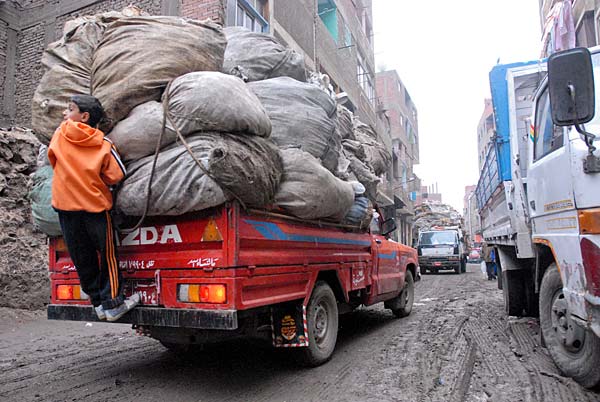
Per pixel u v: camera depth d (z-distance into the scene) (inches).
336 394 151.5
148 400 146.9
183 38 145.2
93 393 153.5
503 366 179.2
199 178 128.9
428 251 864.3
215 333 157.6
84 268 142.9
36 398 149.2
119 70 137.9
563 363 159.0
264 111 146.7
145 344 225.1
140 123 134.6
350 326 273.6
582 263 133.6
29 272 300.4
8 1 447.2
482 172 391.5
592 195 132.0
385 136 1061.1
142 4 400.8
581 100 124.5
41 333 250.1
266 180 142.4
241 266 138.5
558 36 427.8
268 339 177.9
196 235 142.3
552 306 166.9
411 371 176.1
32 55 445.7
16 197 313.6
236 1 404.8
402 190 1253.7
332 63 658.8
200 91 130.3
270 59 188.7
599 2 458.3
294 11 526.6
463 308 340.8
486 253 646.5
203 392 154.1
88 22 165.2
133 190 136.7
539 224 181.3
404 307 301.4
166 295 146.2
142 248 152.4
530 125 200.8
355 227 222.7
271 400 146.4
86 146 133.6
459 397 147.3
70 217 136.9
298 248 171.9
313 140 170.4
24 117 437.1
